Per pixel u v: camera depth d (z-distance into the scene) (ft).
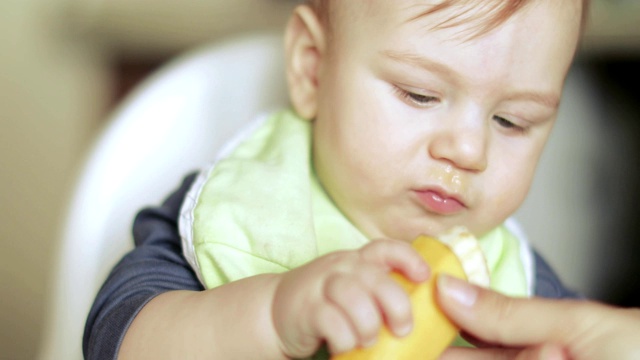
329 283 1.98
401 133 2.85
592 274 5.49
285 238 2.99
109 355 2.58
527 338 2.12
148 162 3.93
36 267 6.60
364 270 1.97
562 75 2.92
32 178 6.55
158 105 4.00
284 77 4.25
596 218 5.46
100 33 6.11
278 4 5.73
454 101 2.80
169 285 2.95
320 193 3.22
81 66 6.35
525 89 2.81
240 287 2.37
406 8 2.79
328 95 3.10
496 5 2.72
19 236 6.59
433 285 2.02
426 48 2.75
